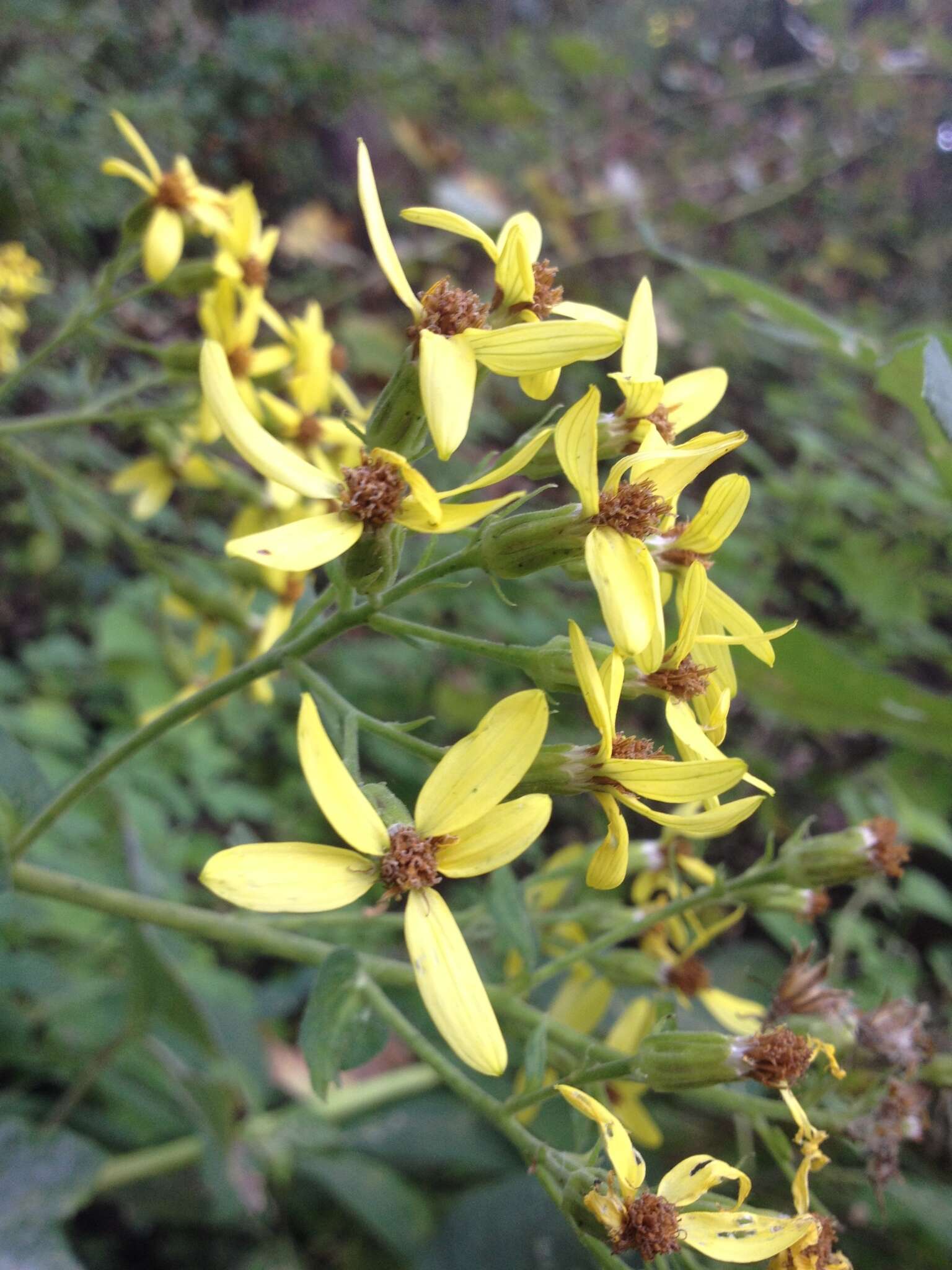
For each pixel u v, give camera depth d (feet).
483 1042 0.35
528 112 2.05
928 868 1.19
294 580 0.66
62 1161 0.62
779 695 0.74
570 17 2.79
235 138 1.58
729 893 0.53
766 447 1.69
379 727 0.41
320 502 0.65
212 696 0.45
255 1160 0.75
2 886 0.48
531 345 0.38
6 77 1.17
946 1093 0.57
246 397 0.63
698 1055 0.42
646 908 0.57
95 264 1.35
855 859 0.51
